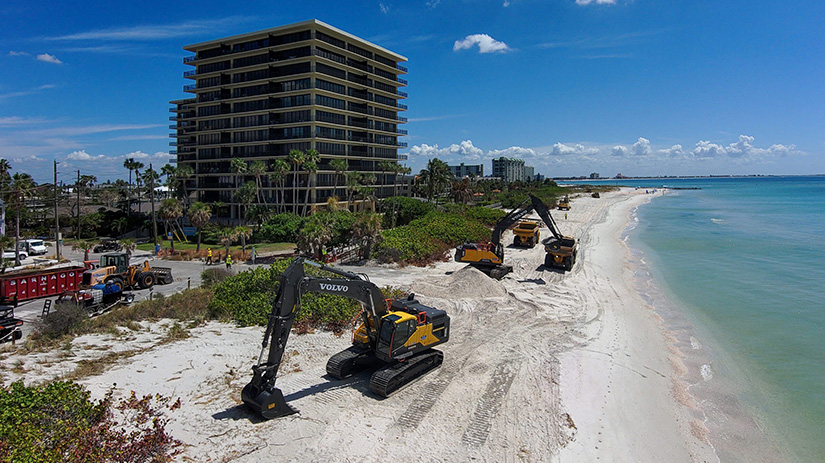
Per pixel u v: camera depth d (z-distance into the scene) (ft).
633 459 39.86
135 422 39.52
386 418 43.27
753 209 341.62
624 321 78.48
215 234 203.10
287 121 249.75
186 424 40.70
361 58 276.41
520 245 155.53
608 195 528.22
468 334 68.39
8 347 58.23
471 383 51.60
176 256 150.41
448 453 38.19
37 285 92.38
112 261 100.12
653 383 55.06
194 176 277.85
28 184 196.24
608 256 143.95
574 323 75.92
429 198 317.22
